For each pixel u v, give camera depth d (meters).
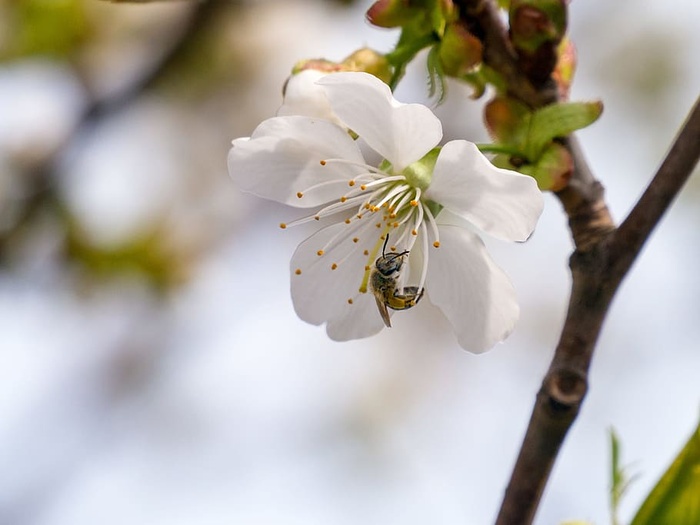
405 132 0.27
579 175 0.27
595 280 0.26
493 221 0.27
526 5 0.27
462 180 0.27
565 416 0.26
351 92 0.27
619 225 0.26
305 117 0.27
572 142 0.27
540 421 0.26
